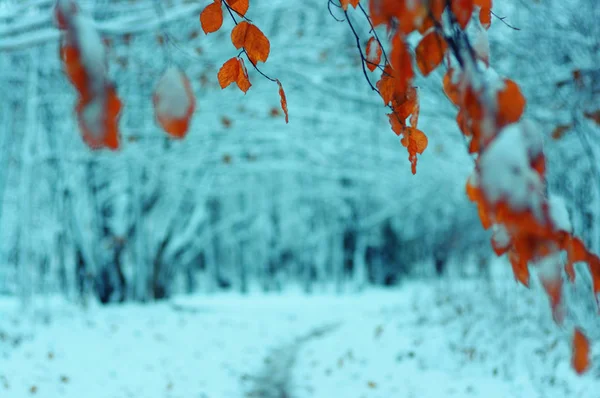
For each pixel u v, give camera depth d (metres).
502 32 6.89
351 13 5.96
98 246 17.69
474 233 21.09
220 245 31.69
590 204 7.12
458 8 1.05
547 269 0.96
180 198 18.89
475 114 1.04
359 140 17.92
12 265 20.81
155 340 10.90
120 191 18.06
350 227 28.89
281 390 7.98
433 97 7.26
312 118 16.03
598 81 6.19
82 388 7.22
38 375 7.45
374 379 7.90
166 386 7.68
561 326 1.04
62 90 14.32
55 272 17.20
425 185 21.59
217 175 19.94
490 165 0.81
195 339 11.56
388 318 13.09
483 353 7.93
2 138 15.49
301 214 30.12
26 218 14.03
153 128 15.35
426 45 1.18
